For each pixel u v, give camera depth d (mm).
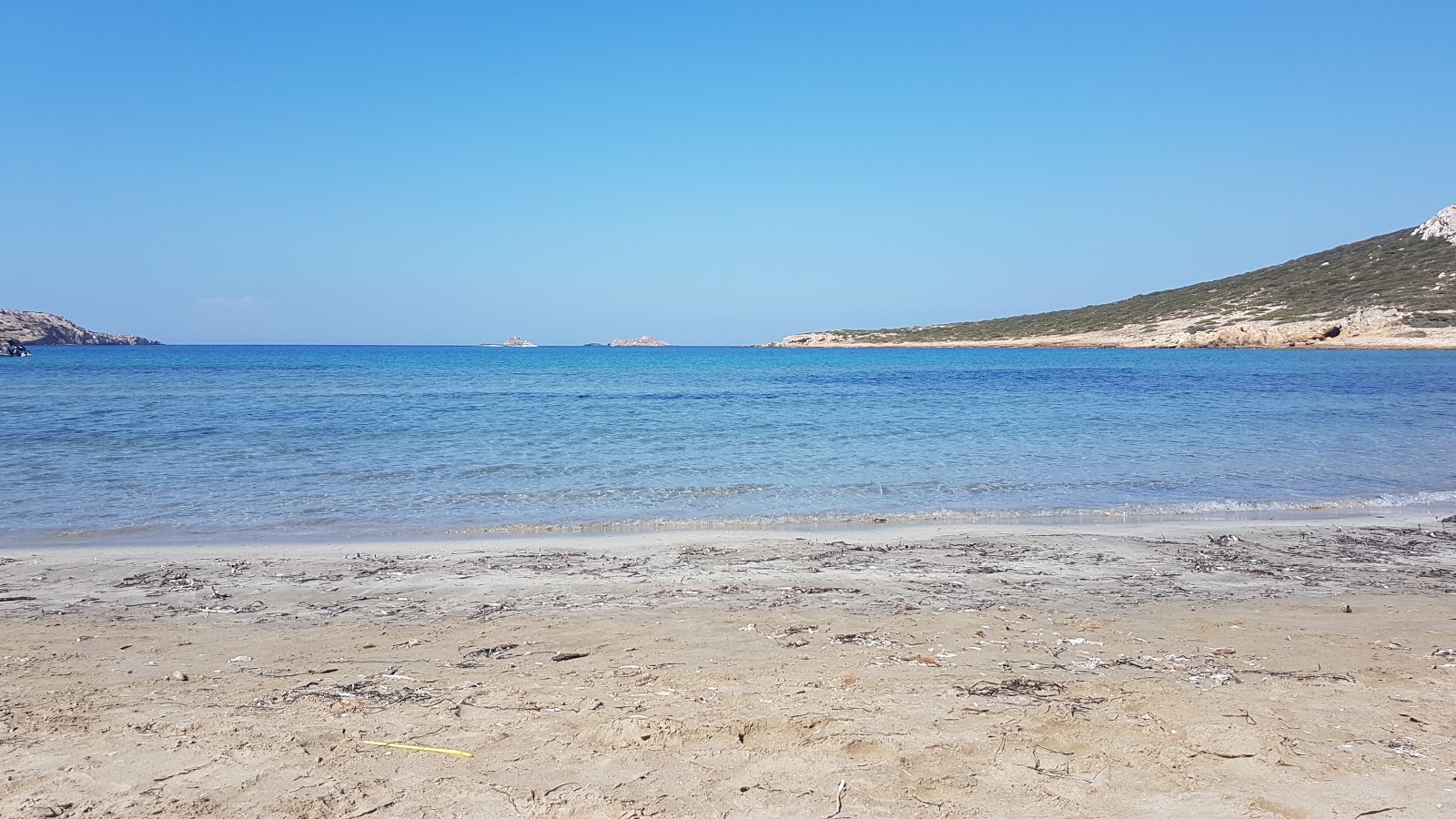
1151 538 11531
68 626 7453
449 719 5109
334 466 17578
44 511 13203
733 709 5191
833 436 22906
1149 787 4219
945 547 10938
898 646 6707
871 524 12656
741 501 14258
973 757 4527
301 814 3975
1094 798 4109
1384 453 19594
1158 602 8281
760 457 19047
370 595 8609
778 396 39969
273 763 4496
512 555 10484
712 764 4457
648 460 18609
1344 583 9125
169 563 10016
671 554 10531
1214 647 6688
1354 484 15914
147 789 4203
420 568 9797
